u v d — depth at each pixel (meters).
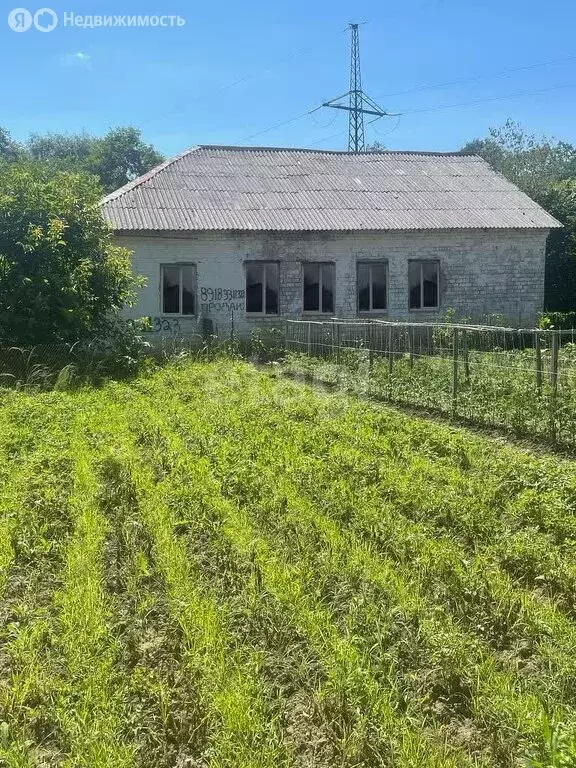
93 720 4.23
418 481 8.15
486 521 6.97
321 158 28.06
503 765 3.95
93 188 18.55
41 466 8.84
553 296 28.11
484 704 4.29
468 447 9.70
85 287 17.73
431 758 3.84
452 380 13.25
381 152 29.30
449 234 24.45
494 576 5.82
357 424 11.13
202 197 23.84
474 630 5.24
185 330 22.72
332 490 7.83
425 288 24.61
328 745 4.16
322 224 23.36
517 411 11.05
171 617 5.40
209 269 22.80
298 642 5.08
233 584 5.92
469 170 28.53
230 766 3.89
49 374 15.62
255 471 8.46
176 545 6.52
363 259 23.97
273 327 23.11
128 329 18.52
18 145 46.81
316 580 5.89
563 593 5.79
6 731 4.14
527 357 12.99
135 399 13.53
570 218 28.92
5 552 6.46
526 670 4.76
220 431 10.81
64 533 6.99
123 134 52.91
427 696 4.40
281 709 4.40
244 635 5.20
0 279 16.70
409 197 25.77
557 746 3.70
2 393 13.72
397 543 6.50
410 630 5.15
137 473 8.54
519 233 24.94
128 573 6.16
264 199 24.39
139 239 22.17
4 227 16.89
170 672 4.83
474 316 24.91
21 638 5.00
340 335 17.95
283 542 6.72
